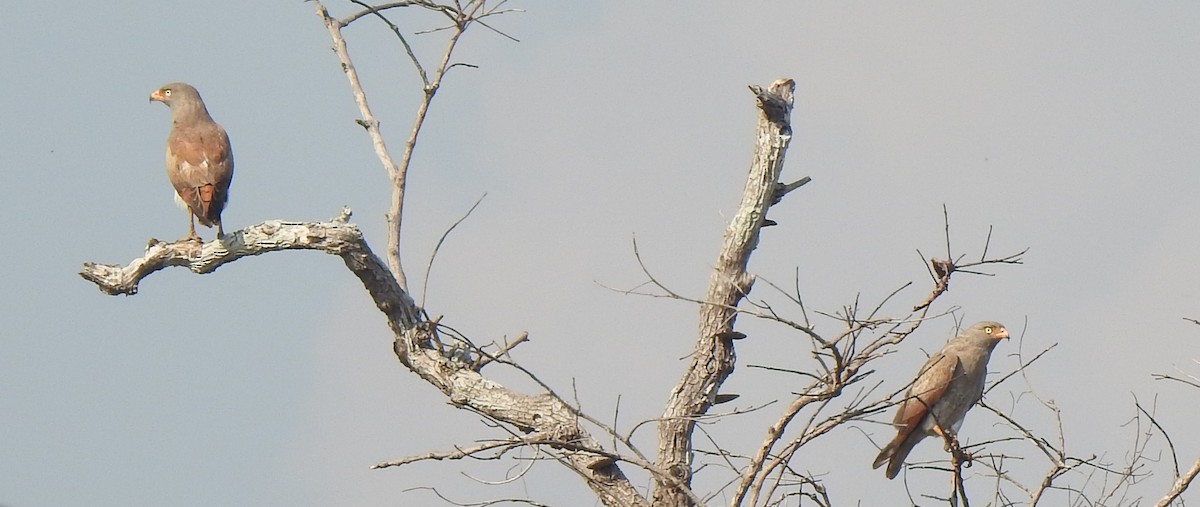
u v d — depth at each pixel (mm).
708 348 17375
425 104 20016
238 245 18578
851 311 14328
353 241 18078
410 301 18625
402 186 19812
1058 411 15883
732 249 17266
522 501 16031
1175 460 15805
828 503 15469
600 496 17438
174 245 19000
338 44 20859
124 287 19297
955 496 16047
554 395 15680
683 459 17359
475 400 17969
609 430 15445
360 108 20516
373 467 16516
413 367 18531
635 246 15070
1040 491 15766
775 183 17031
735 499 15492
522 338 18266
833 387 14891
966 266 14750
